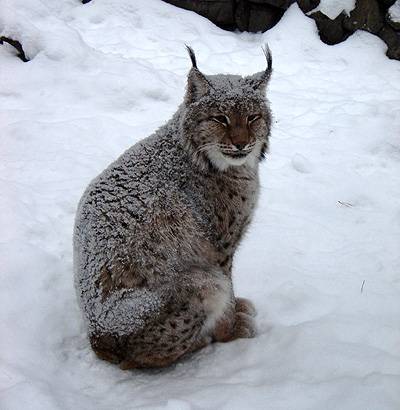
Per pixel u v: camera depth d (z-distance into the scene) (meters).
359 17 3.89
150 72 3.23
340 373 1.77
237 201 1.89
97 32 3.91
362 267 2.20
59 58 3.24
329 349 1.83
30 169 2.52
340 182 2.60
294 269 2.17
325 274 2.16
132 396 1.76
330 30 3.96
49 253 2.11
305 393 1.71
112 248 1.77
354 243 2.31
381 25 3.89
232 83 1.87
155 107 2.99
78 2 4.25
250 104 1.85
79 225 1.83
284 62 3.73
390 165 2.72
